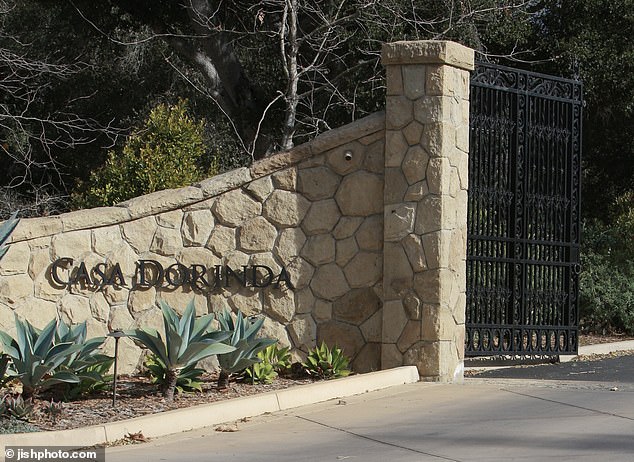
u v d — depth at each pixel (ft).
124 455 25.66
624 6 67.15
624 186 78.07
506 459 24.53
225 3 67.92
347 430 28.60
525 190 40.96
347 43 63.67
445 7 60.08
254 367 35.29
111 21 71.72
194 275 38.50
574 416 29.91
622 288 53.62
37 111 86.07
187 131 51.85
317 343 38.24
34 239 36.68
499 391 34.47
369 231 37.83
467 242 39.11
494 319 40.06
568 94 42.78
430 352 36.29
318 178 38.50
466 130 37.73
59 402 30.91
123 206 38.06
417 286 36.37
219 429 28.94
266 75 72.08
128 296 37.91
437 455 25.22
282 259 38.52
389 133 37.06
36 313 36.52
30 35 85.30
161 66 88.38
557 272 42.65
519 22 63.93
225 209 38.78
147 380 36.42
